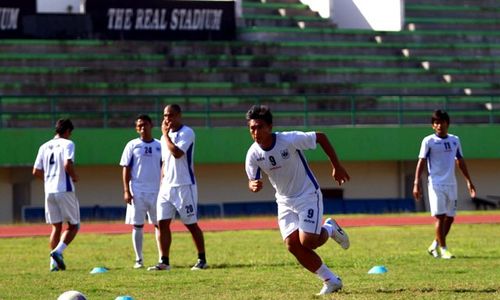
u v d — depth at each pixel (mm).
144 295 20250
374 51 74312
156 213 27375
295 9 78250
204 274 24516
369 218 49906
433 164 28422
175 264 28000
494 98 70062
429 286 20578
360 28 79438
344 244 20562
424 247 32750
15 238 40188
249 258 29391
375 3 78250
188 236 39594
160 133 58719
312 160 60875
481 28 80000
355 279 22438
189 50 71250
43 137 57500
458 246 32719
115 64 68625
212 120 63688
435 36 77188
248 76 69438
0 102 59969
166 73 67938
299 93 68625
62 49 68812
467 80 73000
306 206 18859
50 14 69562
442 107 69188
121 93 65812
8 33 68750
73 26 70062
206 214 58625
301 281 22344
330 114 65500
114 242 37312
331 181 62656
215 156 59906
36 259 30984
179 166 26266
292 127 62062
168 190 26359
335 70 70688
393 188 63844
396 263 26719
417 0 81188
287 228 19125
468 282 21391
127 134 58688
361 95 63531
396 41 76125
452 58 74375
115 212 57438
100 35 70562
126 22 71062
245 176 61656
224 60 70312
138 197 27406
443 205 28391
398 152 62500
